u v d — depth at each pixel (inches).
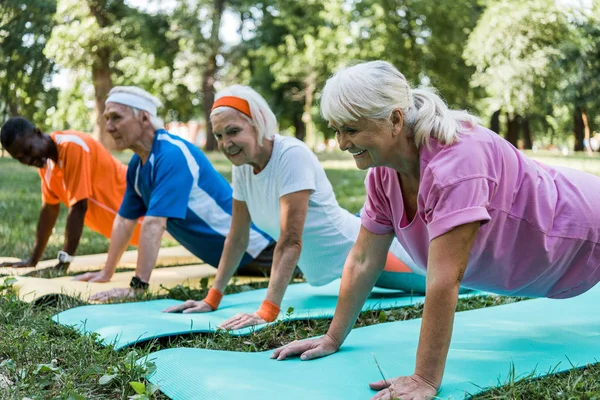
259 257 192.7
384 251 107.5
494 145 93.9
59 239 271.7
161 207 165.2
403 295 163.0
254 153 137.4
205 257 187.0
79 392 92.4
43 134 192.2
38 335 115.3
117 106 167.8
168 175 166.7
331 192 150.8
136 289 163.8
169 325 125.4
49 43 759.1
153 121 170.9
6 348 110.2
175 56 1064.8
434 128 89.2
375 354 106.3
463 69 1072.2
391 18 1013.8
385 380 88.8
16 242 255.9
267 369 98.2
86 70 874.8
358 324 135.7
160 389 93.0
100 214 204.4
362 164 93.2
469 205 86.3
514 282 107.9
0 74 706.2
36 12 718.5
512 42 915.4
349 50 1027.3
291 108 1346.0
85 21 824.9
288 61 1159.0
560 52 891.4
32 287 159.0
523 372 96.7
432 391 86.3
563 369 97.7
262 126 136.1
